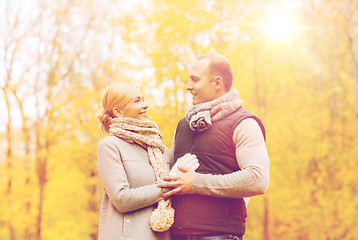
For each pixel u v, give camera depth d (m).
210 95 2.43
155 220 2.20
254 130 2.25
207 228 2.20
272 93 14.19
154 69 9.09
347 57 16.64
